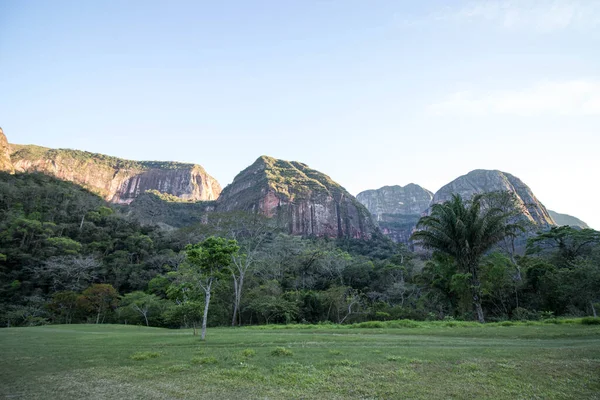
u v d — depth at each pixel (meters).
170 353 12.97
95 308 44.34
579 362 10.14
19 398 7.96
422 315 37.69
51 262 55.81
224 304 41.88
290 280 56.53
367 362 10.71
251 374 9.62
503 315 33.09
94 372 10.17
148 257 72.25
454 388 8.31
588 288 27.58
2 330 26.64
